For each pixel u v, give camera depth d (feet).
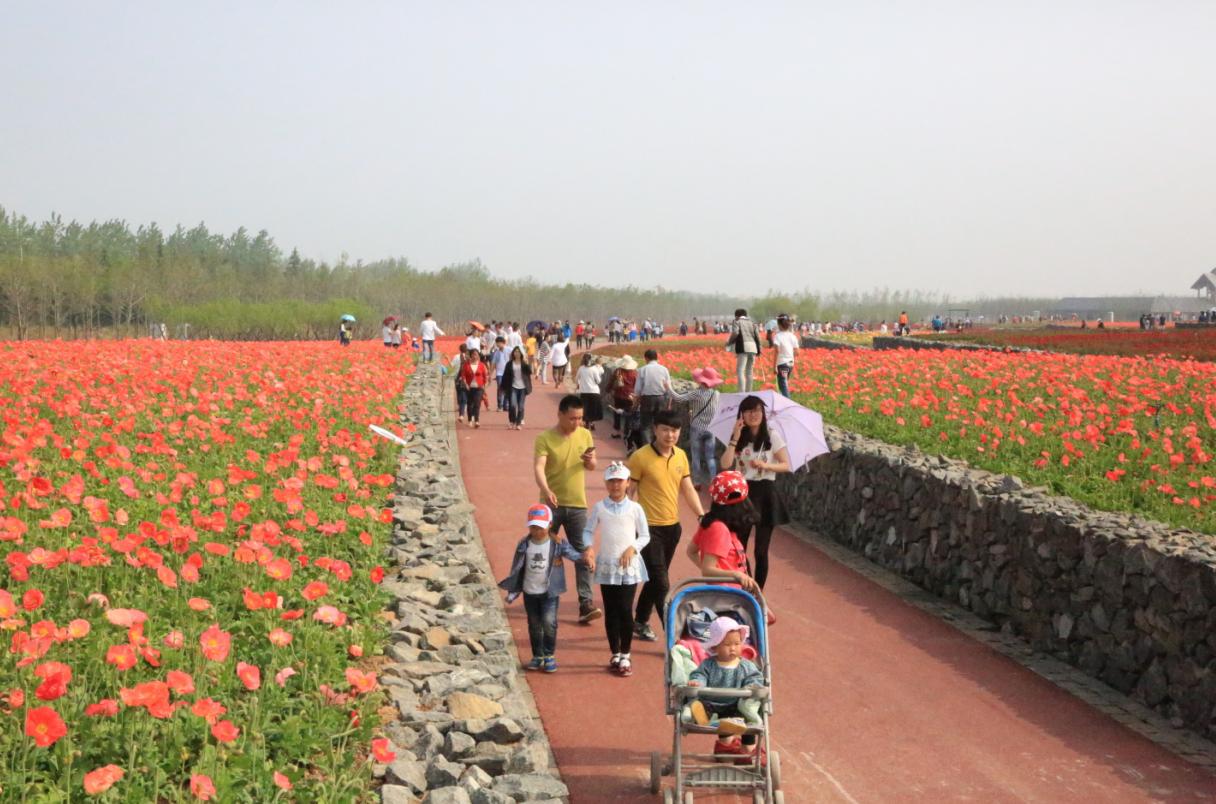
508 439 72.95
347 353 110.11
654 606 32.37
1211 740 24.89
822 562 41.93
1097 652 29.30
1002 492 35.45
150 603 26.73
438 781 20.57
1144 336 166.20
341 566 27.63
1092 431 43.29
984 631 33.37
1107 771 23.24
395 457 56.85
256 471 43.80
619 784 22.04
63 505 35.22
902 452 44.21
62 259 425.28
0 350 87.40
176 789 17.74
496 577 37.73
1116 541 28.73
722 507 26.43
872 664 30.04
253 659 24.11
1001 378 75.87
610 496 28.45
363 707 22.16
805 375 88.38
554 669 28.66
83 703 20.18
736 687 20.33
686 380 95.81
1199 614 25.53
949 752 24.14
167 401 58.54
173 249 579.48
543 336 130.31
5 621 21.15
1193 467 42.39
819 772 23.02
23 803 16.85
